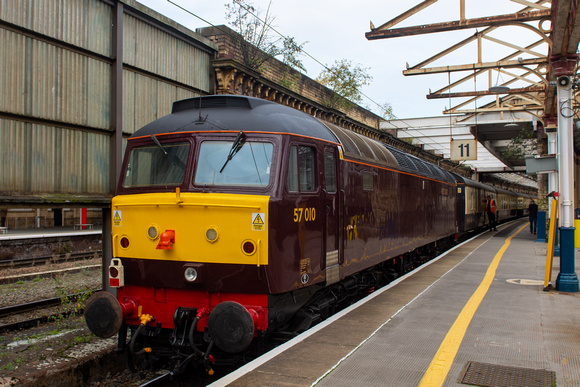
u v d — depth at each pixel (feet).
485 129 84.33
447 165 115.55
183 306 19.10
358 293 30.63
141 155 21.01
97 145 31.76
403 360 16.26
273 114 20.38
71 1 29.40
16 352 21.71
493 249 52.65
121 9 32.40
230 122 19.83
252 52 48.85
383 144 36.83
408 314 22.58
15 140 26.89
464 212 70.23
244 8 48.01
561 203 29.78
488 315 22.36
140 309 19.72
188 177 19.33
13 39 26.48
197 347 18.80
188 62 39.91
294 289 19.47
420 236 42.91
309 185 20.97
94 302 18.72
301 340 18.56
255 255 17.98
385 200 32.27
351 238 25.68
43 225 95.61
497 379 14.52
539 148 68.03
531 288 29.09
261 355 17.35
